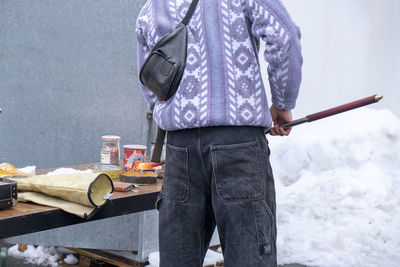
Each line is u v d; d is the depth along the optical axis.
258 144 1.76
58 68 3.41
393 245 4.12
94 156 3.40
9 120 3.55
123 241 3.28
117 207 2.07
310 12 7.73
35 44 3.45
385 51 7.86
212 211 1.87
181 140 1.79
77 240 3.38
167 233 1.85
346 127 6.44
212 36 1.75
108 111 3.33
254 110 1.74
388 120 6.49
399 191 5.05
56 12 3.38
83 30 3.34
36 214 1.83
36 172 2.50
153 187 2.31
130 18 3.23
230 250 1.75
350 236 4.23
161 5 1.88
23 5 3.45
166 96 1.80
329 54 7.77
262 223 1.74
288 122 1.98
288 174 6.14
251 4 1.74
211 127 1.73
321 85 7.71
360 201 5.09
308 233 4.36
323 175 5.88
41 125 3.49
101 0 3.28
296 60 1.76
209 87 1.73
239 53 1.75
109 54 3.29
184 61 1.77
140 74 1.86
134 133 3.29
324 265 3.75
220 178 1.73
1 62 3.52
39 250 3.68
